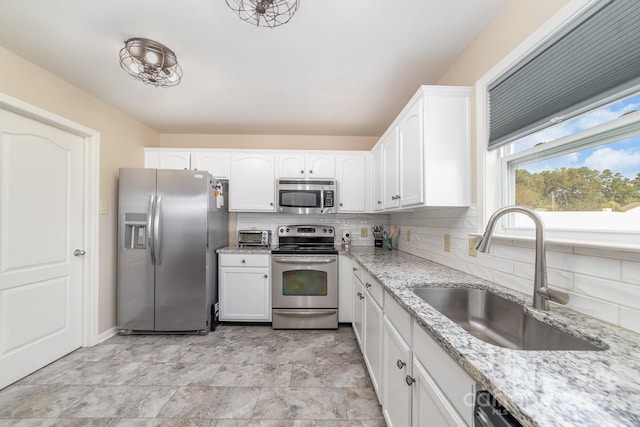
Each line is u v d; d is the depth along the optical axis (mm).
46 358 1927
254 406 1531
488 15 1352
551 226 1102
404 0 1264
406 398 1042
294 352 2164
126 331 2469
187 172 2482
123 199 2420
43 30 1478
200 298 2488
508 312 1106
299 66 1826
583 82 895
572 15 917
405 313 1073
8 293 1715
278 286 2686
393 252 2664
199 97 2297
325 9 1316
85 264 2217
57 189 2018
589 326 809
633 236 798
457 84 1717
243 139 3320
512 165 1346
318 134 3311
